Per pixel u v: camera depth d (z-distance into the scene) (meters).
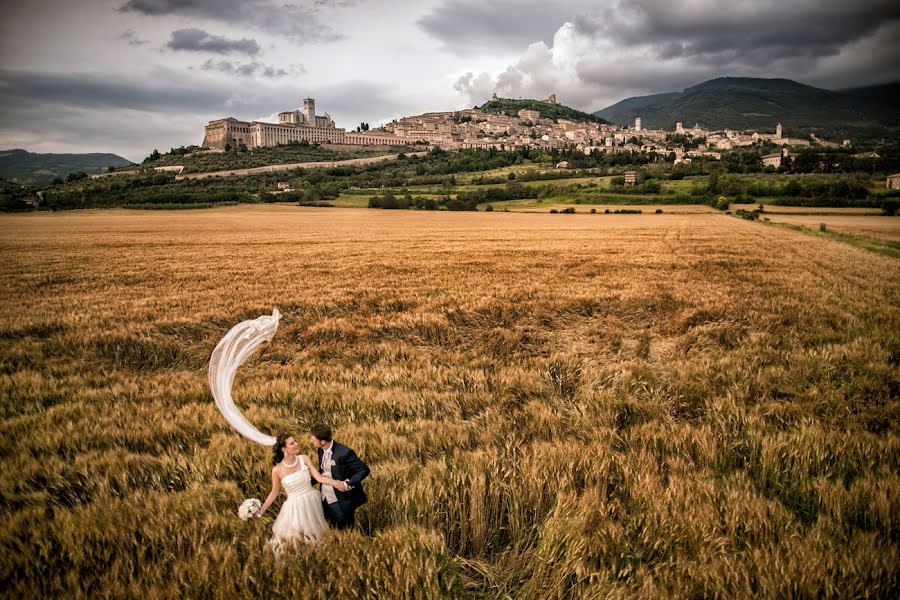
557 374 10.25
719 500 5.07
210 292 19.83
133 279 24.25
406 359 11.51
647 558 4.45
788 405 7.76
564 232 59.69
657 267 26.89
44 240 48.88
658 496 5.05
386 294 19.11
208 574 3.96
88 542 4.47
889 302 16.70
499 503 5.35
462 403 8.34
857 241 47.78
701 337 12.57
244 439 6.61
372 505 5.29
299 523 4.51
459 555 4.90
